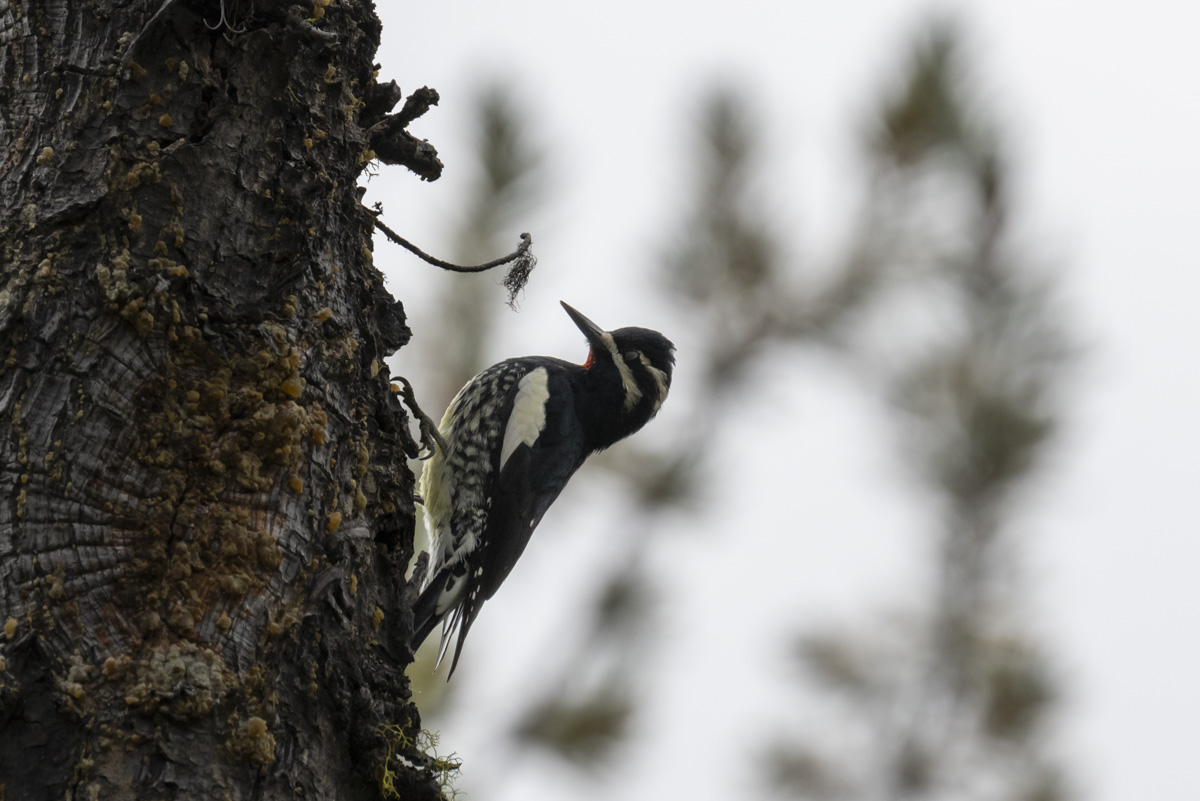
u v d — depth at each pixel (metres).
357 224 8.24
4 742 6.10
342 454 7.46
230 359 6.94
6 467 6.47
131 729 6.22
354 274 8.09
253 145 7.23
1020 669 13.71
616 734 11.79
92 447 6.57
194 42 7.13
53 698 6.17
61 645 6.27
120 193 6.85
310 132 7.70
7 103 7.05
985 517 14.12
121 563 6.50
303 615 6.89
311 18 7.77
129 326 6.73
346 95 8.25
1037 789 13.52
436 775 7.78
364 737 7.02
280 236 7.22
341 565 7.15
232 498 6.82
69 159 6.88
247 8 7.25
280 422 6.95
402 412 8.66
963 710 14.00
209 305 6.94
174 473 6.70
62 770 6.09
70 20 7.11
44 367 6.60
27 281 6.68
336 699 6.96
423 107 9.63
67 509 6.47
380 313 8.57
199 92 7.14
